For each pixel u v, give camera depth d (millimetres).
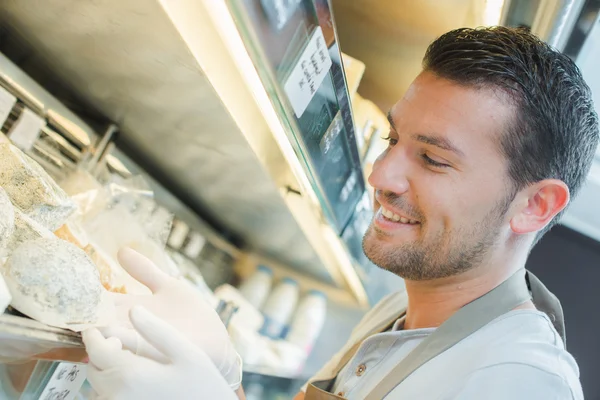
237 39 979
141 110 1357
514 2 1332
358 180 1769
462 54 1063
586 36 1389
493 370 971
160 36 996
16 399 812
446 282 1152
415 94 1107
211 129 1324
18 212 792
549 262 3080
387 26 1688
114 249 1429
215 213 2037
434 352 1076
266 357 1985
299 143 1271
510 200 1064
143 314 794
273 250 2293
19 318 687
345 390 1199
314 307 2461
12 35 1214
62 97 1371
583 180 1157
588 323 3014
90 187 1415
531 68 1036
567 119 1051
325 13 1090
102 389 776
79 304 757
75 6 1006
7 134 1229
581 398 1001
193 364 810
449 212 1060
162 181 1810
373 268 2477
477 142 1031
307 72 1117
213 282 2074
